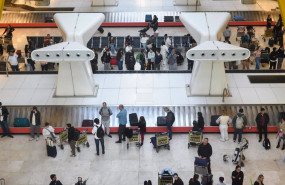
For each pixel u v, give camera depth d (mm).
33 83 23047
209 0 35875
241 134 19547
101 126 18609
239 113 19062
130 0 35906
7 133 20469
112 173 18234
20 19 33156
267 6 34562
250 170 18203
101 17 21859
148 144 19766
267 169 18266
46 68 25812
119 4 35219
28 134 20672
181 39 29047
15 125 20672
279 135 18984
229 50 18344
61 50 18531
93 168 18531
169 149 19391
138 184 17688
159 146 19312
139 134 19422
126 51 25938
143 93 22109
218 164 18516
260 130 19469
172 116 19547
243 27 29438
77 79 21438
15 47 29750
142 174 18156
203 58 18609
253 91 22078
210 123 20594
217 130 20250
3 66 24203
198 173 17188
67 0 36312
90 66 22281
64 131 19672
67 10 34406
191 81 22094
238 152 18125
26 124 20688
